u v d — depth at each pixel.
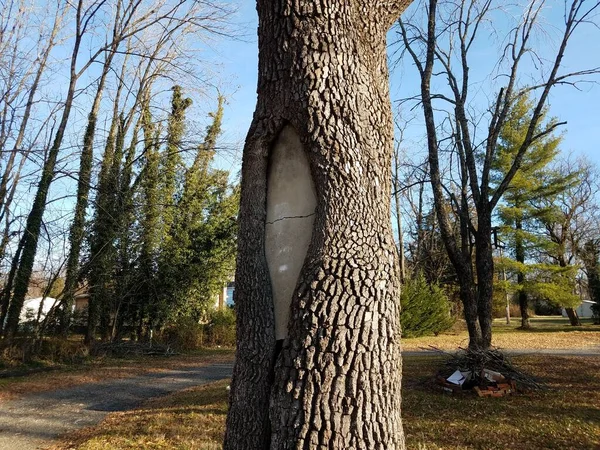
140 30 17.59
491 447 5.73
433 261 34.69
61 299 15.39
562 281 27.69
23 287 14.66
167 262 20.22
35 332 14.72
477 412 7.45
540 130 26.72
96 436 6.57
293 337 2.55
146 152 19.22
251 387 2.72
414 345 20.80
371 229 2.69
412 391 9.27
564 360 13.33
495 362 9.50
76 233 15.60
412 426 6.68
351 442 2.38
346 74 2.80
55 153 14.59
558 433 6.25
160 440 6.16
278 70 2.87
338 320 2.50
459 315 34.06
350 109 2.77
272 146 3.00
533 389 9.08
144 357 17.70
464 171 12.92
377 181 2.79
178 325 20.67
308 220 2.85
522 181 27.23
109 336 18.77
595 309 34.38
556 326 32.41
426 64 12.77
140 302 19.86
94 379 12.46
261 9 3.00
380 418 2.47
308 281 2.59
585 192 31.97
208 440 6.06
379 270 2.64
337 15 2.83
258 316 2.81
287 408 2.45
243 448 2.64
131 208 17.47
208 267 21.56
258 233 2.95
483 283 11.47
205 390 10.16
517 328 30.67
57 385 11.42
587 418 6.98
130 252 18.48
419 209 34.59
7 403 9.32
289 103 2.82
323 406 2.40
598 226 34.28
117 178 17.03
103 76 17.19
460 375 9.23
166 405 8.64
